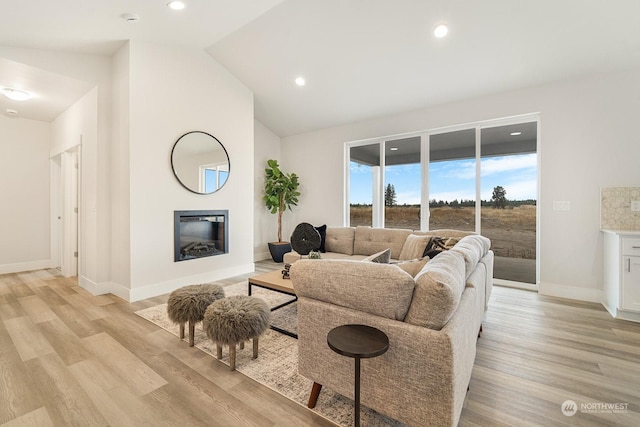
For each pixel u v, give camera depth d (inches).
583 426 56.3
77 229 175.2
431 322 48.3
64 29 111.7
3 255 182.1
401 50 133.5
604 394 66.2
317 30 131.1
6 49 115.0
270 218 244.1
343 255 160.9
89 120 145.5
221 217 169.3
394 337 49.6
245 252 183.8
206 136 158.9
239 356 82.9
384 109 182.2
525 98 143.7
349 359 56.2
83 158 151.3
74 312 115.9
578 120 132.0
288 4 119.3
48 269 193.0
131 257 129.8
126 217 131.3
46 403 62.9
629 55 116.5
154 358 81.5
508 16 108.7
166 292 142.2
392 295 50.7
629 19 102.6
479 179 161.9
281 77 169.0
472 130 163.9
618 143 124.6
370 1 112.9
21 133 187.2
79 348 86.9
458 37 121.5
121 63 133.6
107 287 141.4
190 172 151.9
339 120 205.2
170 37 133.7
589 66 124.9
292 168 240.5
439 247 120.2
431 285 47.7
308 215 231.6
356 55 141.8
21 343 89.7
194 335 94.5
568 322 107.0
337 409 61.3
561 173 135.8
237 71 169.6
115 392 66.6
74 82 134.3
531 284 148.0
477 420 57.8
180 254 148.6
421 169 179.9
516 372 75.1
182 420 58.1
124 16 110.0
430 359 46.4
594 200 129.4
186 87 149.7
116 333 97.0
